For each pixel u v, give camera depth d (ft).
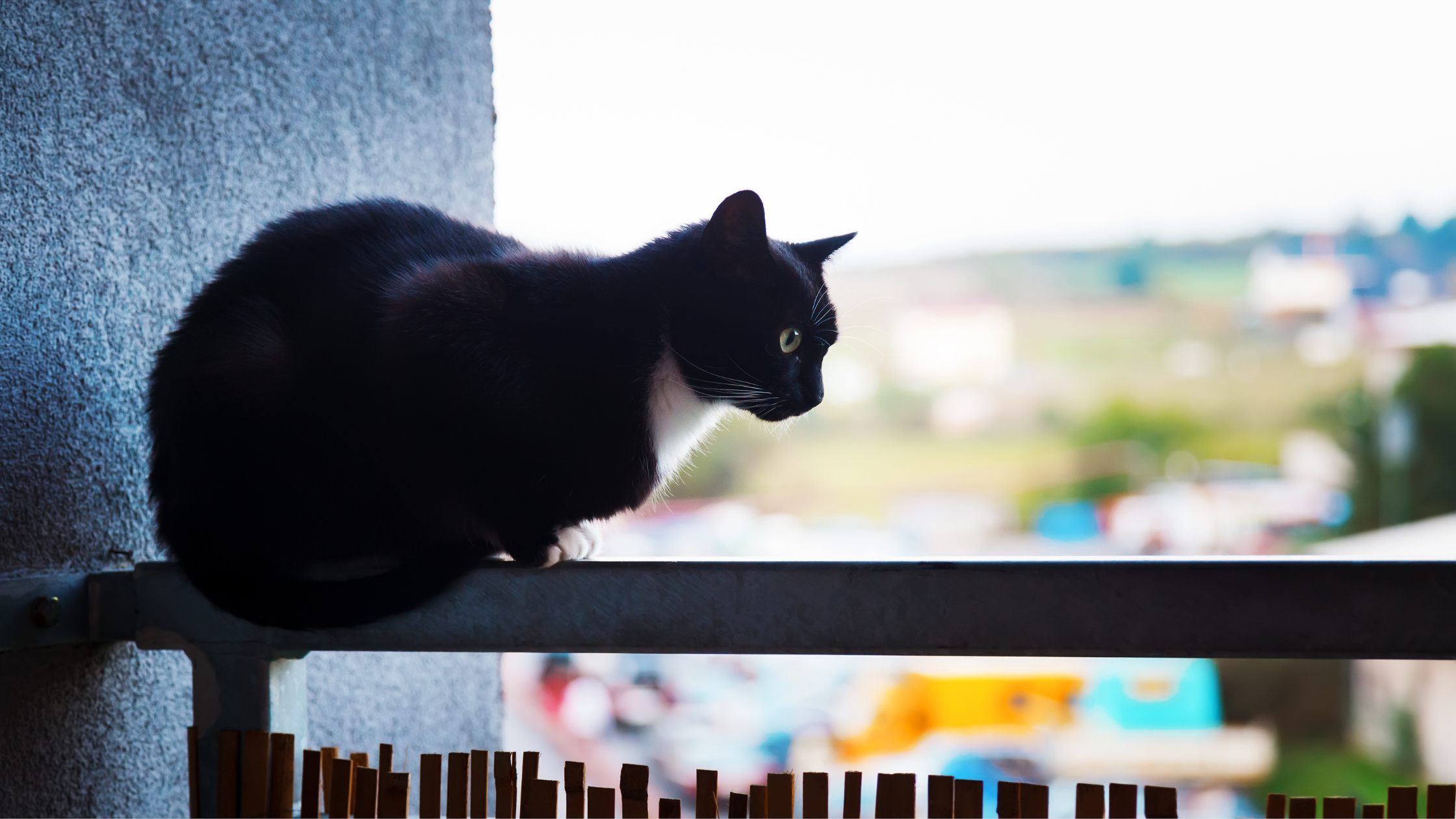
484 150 8.77
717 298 5.94
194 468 4.95
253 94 6.25
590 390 5.29
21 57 4.82
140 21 5.47
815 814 3.84
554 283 5.44
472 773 4.07
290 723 4.69
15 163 4.79
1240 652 3.74
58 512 5.03
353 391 5.08
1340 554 3.96
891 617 3.94
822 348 6.57
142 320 5.53
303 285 5.31
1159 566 3.77
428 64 7.97
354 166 7.12
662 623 4.12
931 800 3.79
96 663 5.20
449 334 4.99
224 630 4.57
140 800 5.47
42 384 4.94
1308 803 3.66
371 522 5.16
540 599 4.23
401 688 7.43
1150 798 3.68
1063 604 3.82
